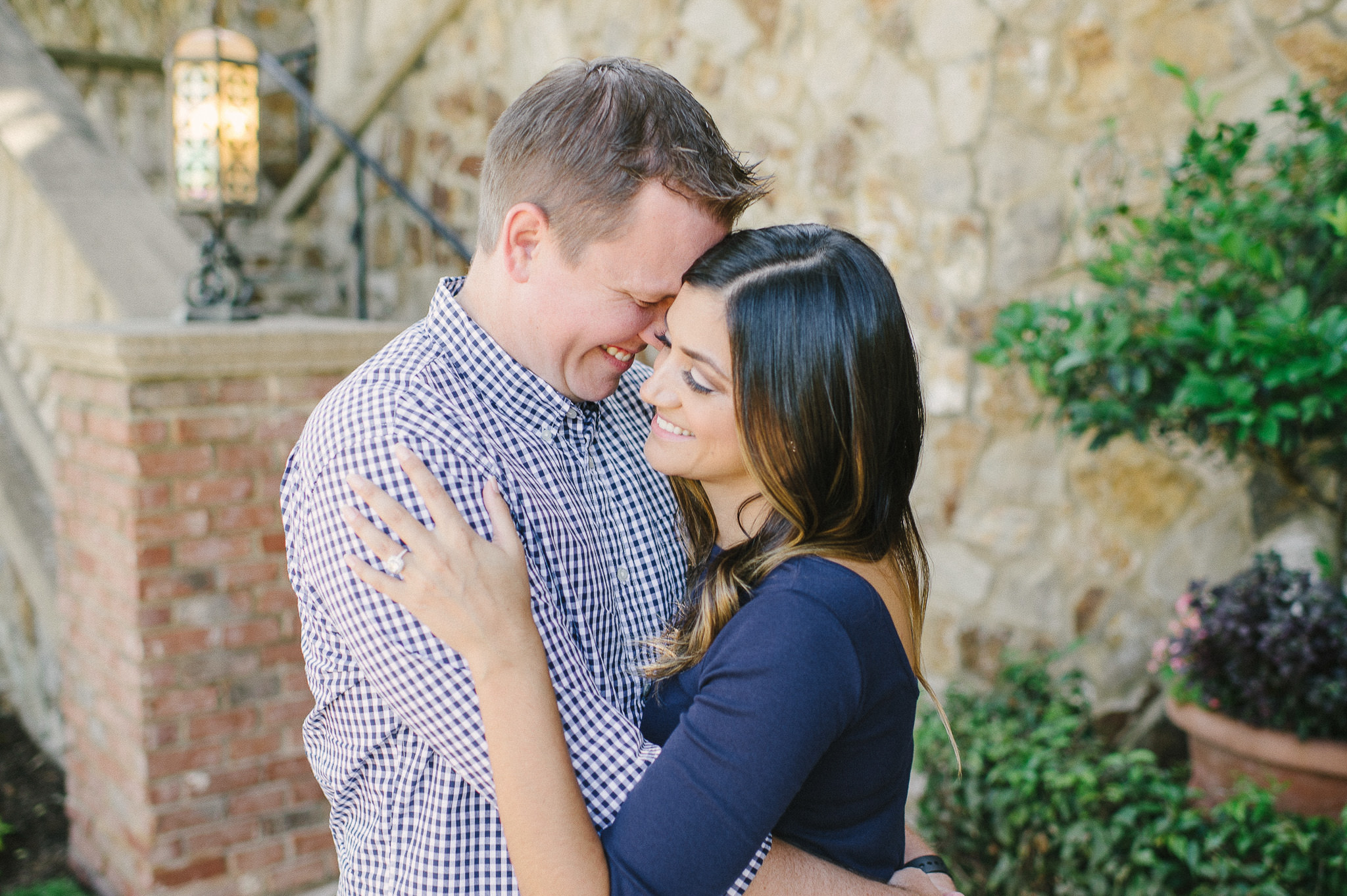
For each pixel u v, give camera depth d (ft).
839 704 3.07
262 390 8.15
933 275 9.99
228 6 17.07
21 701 12.00
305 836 8.68
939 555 10.22
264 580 8.32
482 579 3.02
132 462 7.68
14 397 10.80
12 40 11.98
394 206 15.88
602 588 3.79
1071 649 8.85
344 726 3.61
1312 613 6.93
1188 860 6.56
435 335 3.87
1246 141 7.11
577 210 3.56
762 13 11.03
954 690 9.10
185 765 8.09
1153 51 8.52
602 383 4.03
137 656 7.84
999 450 9.73
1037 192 9.25
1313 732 6.89
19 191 10.62
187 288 8.85
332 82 17.16
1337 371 6.22
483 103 14.33
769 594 3.20
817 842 3.54
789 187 10.99
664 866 2.90
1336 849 6.44
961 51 9.58
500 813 3.00
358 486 3.06
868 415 3.37
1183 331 6.68
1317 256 7.18
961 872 8.11
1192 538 8.70
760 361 3.36
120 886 8.48
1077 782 7.35
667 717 3.62
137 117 17.38
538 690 3.02
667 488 4.31
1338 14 7.64
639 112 3.57
